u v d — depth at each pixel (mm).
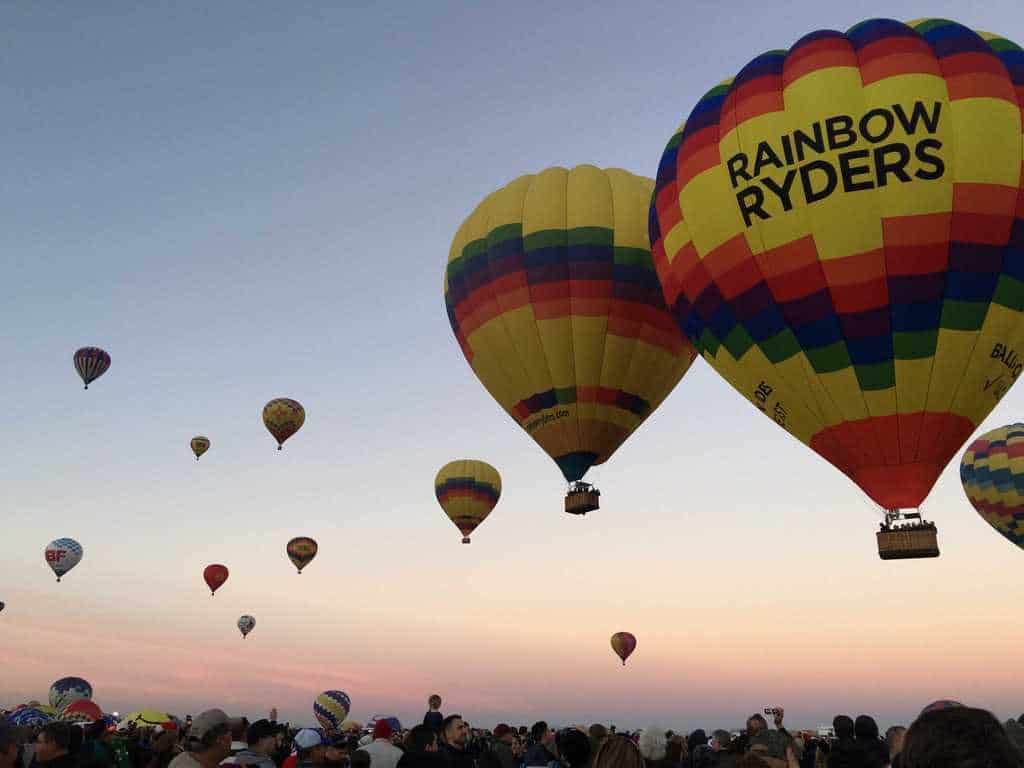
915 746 1796
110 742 8664
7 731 4625
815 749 9703
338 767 6797
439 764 6383
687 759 9672
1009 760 1724
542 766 7996
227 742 5082
